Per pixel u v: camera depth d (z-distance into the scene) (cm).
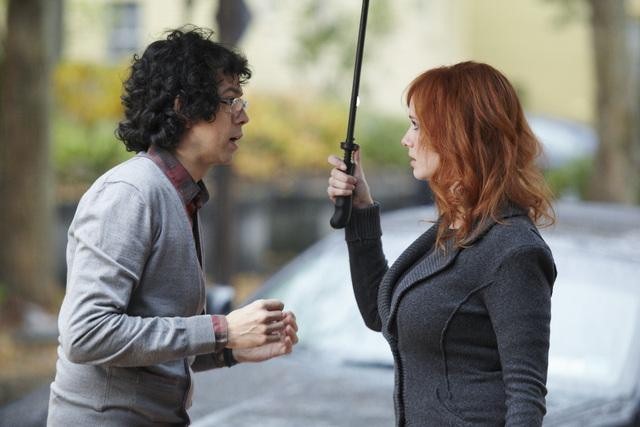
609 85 2658
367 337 940
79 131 2511
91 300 544
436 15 4322
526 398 530
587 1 2731
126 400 567
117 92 2569
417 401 562
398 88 4106
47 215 2022
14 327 1861
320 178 3077
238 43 1625
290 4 3212
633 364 853
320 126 3225
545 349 541
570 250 957
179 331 551
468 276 553
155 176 569
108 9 3425
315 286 1016
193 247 574
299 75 3378
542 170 588
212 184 2403
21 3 1981
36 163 2000
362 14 630
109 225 552
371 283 644
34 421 882
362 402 838
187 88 573
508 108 572
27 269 1992
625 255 951
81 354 545
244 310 565
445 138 566
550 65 4838
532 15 4803
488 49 4844
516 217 560
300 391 856
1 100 2000
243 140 3012
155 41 586
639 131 2759
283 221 2927
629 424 804
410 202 3144
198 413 821
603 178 2661
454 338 555
